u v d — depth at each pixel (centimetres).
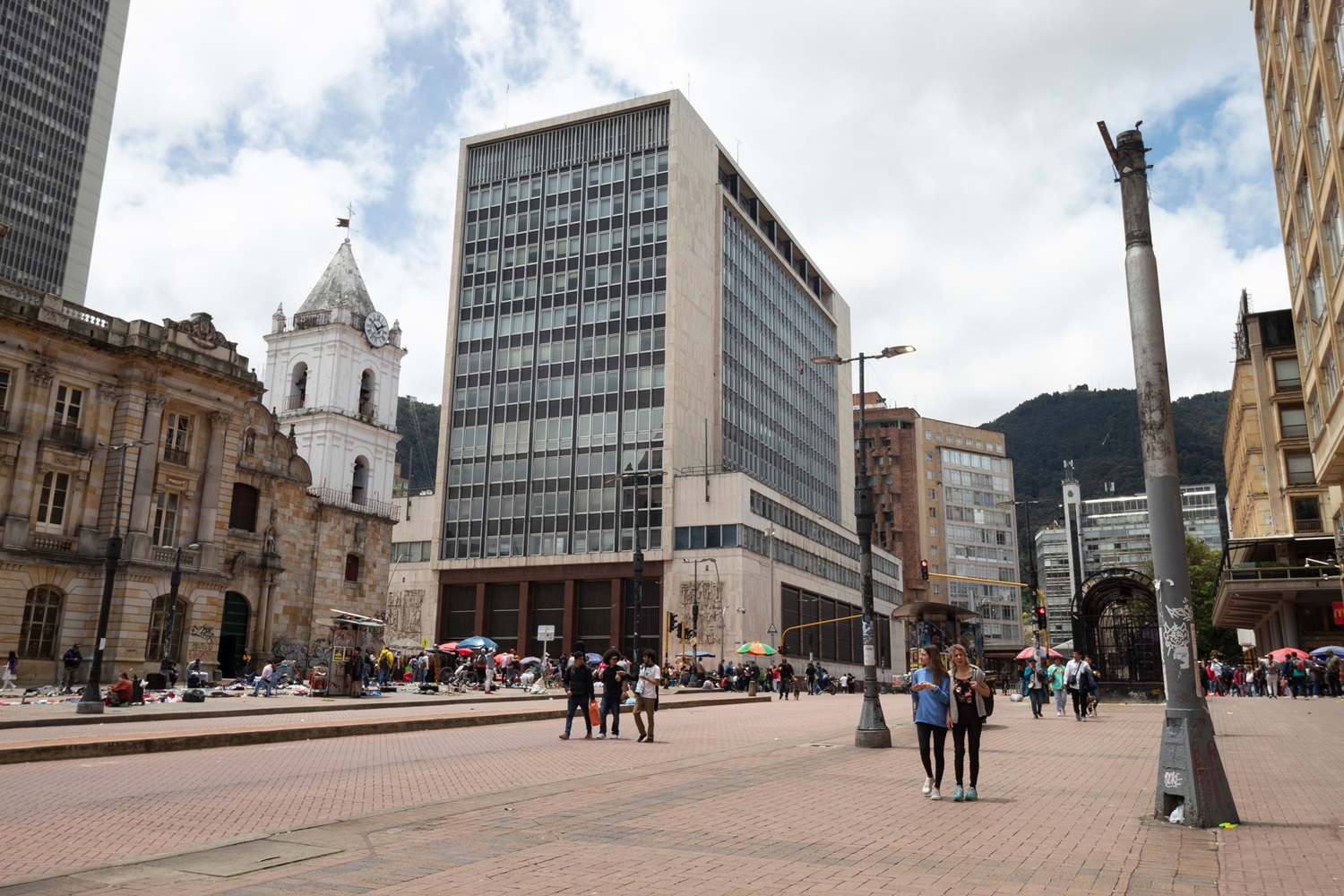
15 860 831
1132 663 3900
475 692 4556
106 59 12381
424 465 18362
